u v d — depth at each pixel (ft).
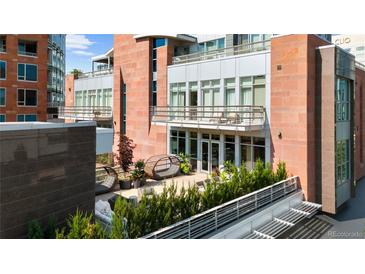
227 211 35.76
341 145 52.70
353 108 56.03
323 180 48.85
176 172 63.26
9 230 23.63
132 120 81.00
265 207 41.19
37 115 108.06
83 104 104.12
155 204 31.96
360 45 158.61
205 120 61.46
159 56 73.97
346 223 44.86
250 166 55.77
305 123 47.21
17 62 104.12
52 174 27.73
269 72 52.37
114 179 52.65
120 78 84.33
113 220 27.37
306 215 43.75
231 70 58.59
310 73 47.78
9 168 23.63
